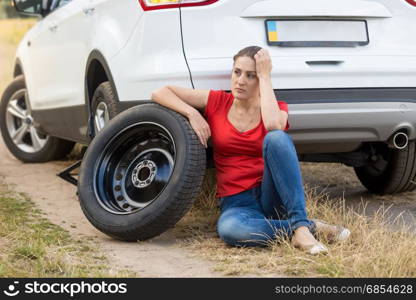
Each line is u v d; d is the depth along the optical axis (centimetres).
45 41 663
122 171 478
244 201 440
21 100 751
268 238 417
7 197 578
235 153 441
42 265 387
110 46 500
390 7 494
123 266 396
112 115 505
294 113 460
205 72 453
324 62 471
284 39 469
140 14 470
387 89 477
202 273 381
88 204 458
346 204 562
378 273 367
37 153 734
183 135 434
